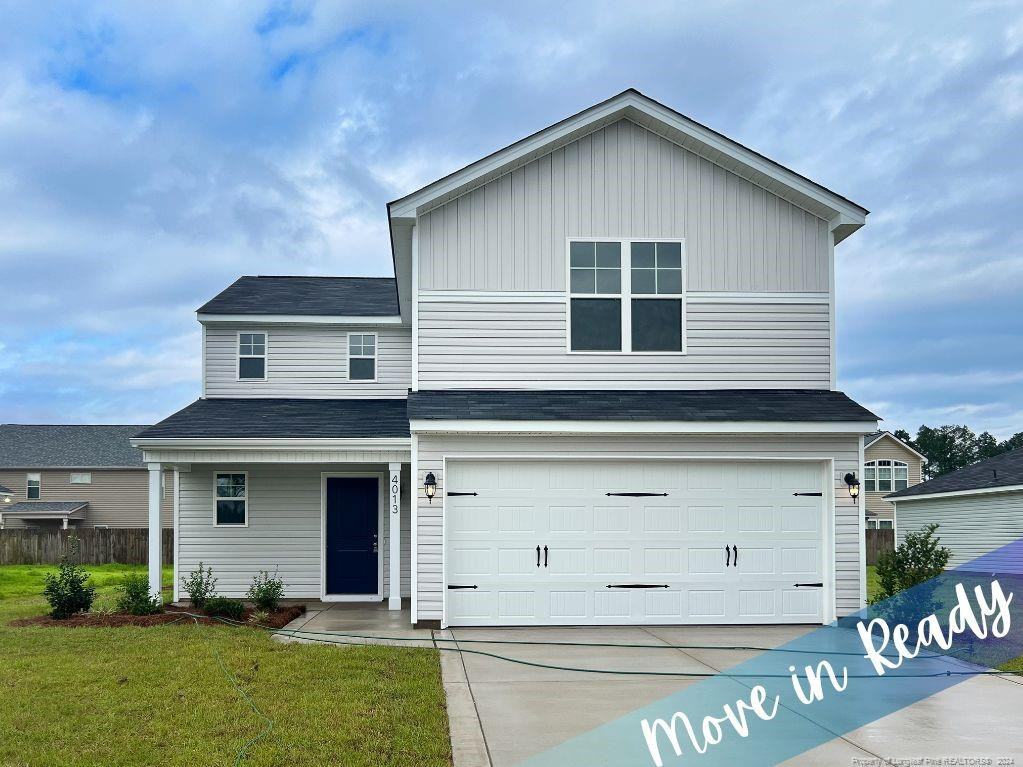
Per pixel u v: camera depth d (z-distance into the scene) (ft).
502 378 44.68
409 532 57.52
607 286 45.50
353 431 50.67
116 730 24.13
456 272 44.93
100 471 134.31
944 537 89.97
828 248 46.24
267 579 53.06
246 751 22.25
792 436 43.04
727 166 46.09
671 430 41.70
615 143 45.91
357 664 31.91
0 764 21.42
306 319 59.93
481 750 22.71
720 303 45.75
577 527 42.65
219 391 60.03
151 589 47.96
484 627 41.86
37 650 34.88
